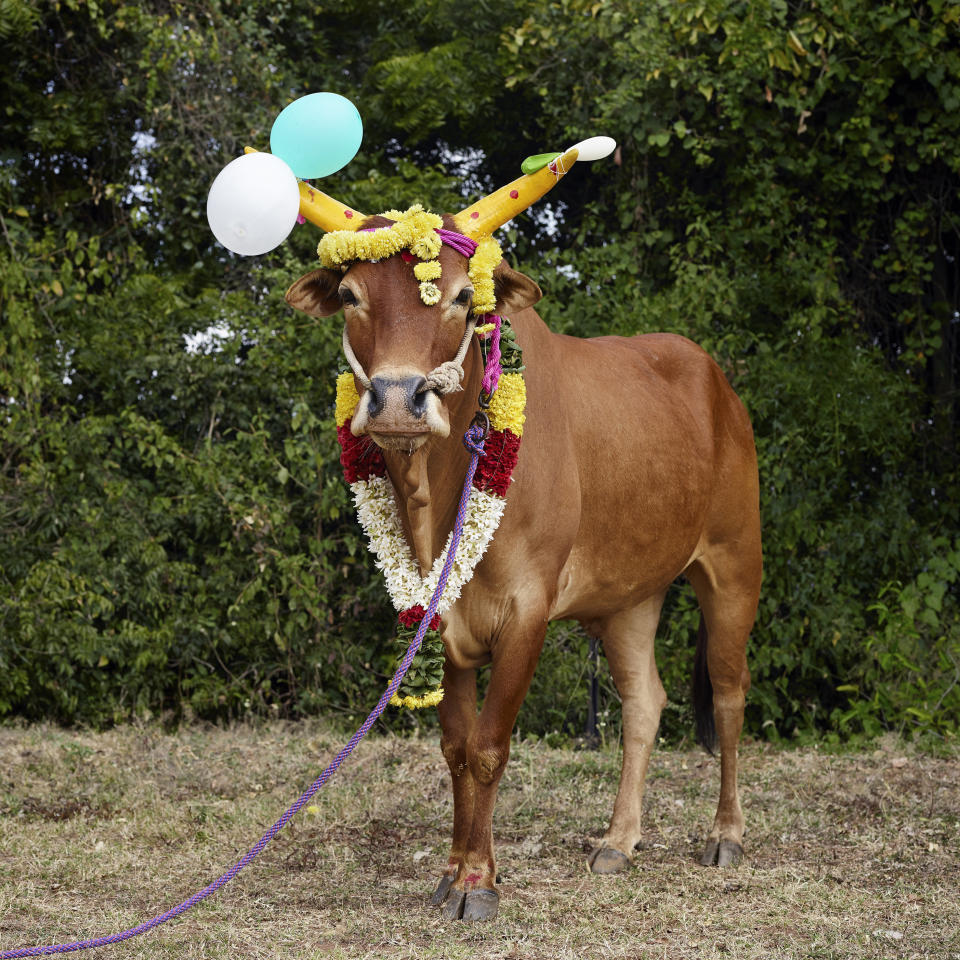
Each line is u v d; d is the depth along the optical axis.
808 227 8.00
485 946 3.45
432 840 4.72
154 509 7.27
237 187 3.28
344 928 3.62
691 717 7.14
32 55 7.68
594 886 4.09
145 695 7.16
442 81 7.96
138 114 7.89
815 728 7.26
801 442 7.11
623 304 7.46
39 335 7.30
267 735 6.90
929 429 7.84
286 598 7.45
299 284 3.51
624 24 7.76
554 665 7.09
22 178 7.93
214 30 7.62
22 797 5.38
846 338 7.46
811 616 7.09
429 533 3.58
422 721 7.30
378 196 7.62
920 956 3.36
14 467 7.43
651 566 4.39
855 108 7.72
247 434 7.31
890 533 7.28
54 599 6.95
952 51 7.27
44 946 3.10
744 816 5.11
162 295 7.58
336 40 8.75
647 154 7.79
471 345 3.53
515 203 3.49
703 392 4.79
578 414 4.07
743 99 7.71
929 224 7.87
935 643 6.93
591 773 5.91
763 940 3.54
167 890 4.06
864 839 4.70
